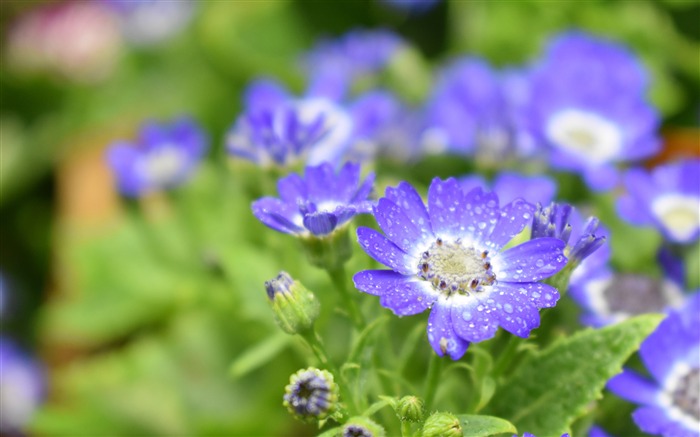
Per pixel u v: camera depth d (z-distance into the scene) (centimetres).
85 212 59
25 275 65
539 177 44
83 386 52
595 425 39
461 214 34
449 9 69
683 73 61
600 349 36
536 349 38
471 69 51
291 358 48
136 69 72
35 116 74
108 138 64
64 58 72
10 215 67
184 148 54
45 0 76
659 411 37
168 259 55
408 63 59
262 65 64
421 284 33
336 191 35
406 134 49
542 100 48
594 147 47
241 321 48
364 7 70
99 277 56
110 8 74
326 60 60
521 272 33
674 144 51
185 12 73
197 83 69
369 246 32
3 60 75
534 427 36
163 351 53
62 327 55
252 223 48
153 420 50
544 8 61
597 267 39
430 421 32
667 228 42
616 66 51
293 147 41
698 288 43
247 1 69
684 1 63
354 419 32
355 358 35
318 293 42
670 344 37
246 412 49
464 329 32
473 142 49
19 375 60
